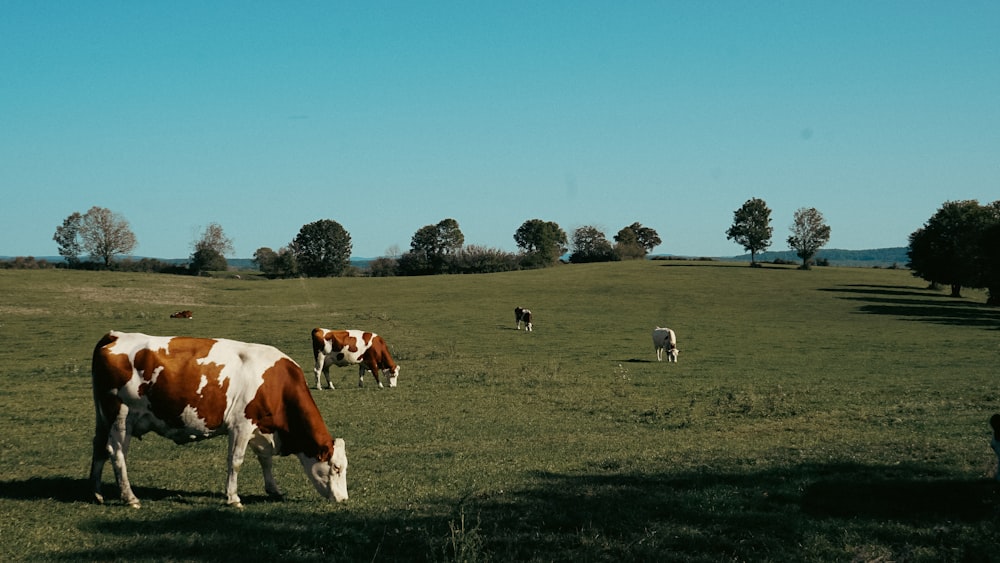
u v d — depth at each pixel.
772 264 132.12
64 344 38.12
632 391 26.78
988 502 10.24
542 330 50.75
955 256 80.50
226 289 80.19
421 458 14.81
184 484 11.73
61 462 14.21
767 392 25.83
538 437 17.95
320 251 136.50
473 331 49.41
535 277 98.94
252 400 10.36
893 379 29.58
